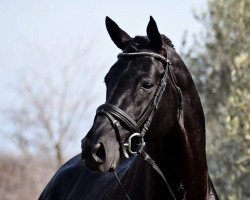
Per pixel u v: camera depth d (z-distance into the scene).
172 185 8.05
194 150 8.08
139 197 8.20
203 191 8.18
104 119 7.40
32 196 30.77
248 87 18.19
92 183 9.60
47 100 30.38
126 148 7.45
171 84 7.83
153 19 7.71
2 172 31.64
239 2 20.66
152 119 7.64
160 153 8.03
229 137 18.39
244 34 20.48
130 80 7.54
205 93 21.88
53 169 30.30
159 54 7.77
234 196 18.50
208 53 21.78
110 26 8.20
